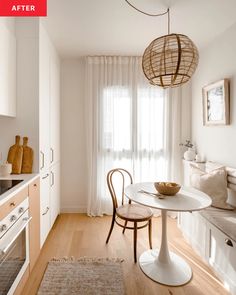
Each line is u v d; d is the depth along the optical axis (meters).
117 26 2.29
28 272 1.75
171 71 1.54
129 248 2.31
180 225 2.75
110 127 3.17
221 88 2.43
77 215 3.23
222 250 1.78
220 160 2.54
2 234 1.28
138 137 3.20
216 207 2.12
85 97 3.19
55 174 2.89
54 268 1.93
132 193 1.90
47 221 2.47
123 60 3.15
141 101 3.19
